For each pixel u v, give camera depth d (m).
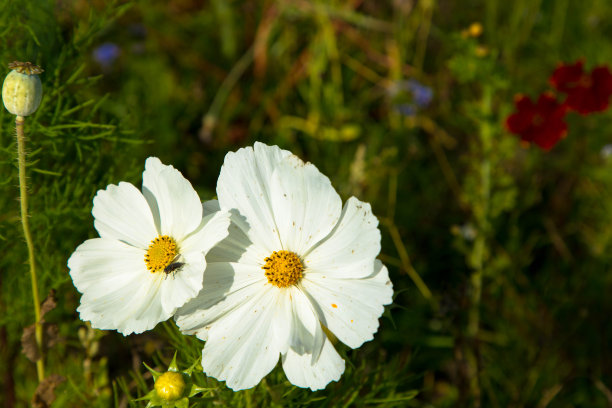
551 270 0.67
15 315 0.53
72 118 0.56
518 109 0.59
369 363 0.54
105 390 0.54
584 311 0.62
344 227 0.43
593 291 0.64
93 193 0.52
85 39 0.52
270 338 0.42
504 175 0.60
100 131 0.54
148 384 0.53
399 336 0.61
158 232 0.43
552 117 0.59
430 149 0.76
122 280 0.43
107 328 0.42
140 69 0.76
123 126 0.54
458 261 0.67
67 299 0.55
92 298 0.42
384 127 0.76
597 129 0.74
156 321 0.41
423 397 0.61
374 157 0.66
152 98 0.73
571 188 0.73
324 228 0.43
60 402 0.52
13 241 0.52
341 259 0.43
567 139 0.75
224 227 0.41
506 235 0.69
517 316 0.63
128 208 0.43
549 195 0.73
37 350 0.49
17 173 0.51
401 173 0.71
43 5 0.53
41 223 0.53
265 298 0.43
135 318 0.42
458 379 0.58
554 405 0.60
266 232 0.43
